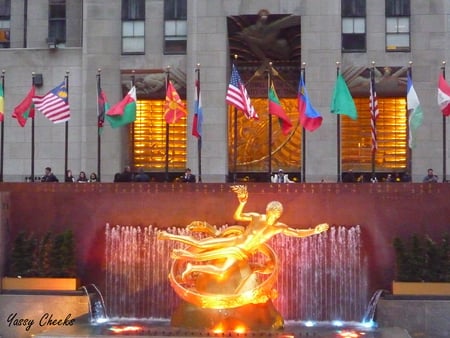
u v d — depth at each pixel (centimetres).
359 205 2800
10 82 4372
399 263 2656
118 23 4347
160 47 4328
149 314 2812
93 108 4312
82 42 4525
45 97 3359
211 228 2402
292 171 4369
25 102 3400
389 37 4247
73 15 4631
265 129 4384
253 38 4262
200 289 2303
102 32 4341
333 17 4200
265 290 2300
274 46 4281
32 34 4619
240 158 4388
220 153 4197
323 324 2675
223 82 4231
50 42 4366
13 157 4303
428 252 2655
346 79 4228
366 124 4338
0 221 2777
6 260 2803
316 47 4194
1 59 4388
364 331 2309
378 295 2681
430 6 4219
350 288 2769
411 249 2666
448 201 2781
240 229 2378
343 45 4247
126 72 4325
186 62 4297
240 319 2273
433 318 2592
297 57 4353
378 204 2795
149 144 4441
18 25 4631
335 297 2767
